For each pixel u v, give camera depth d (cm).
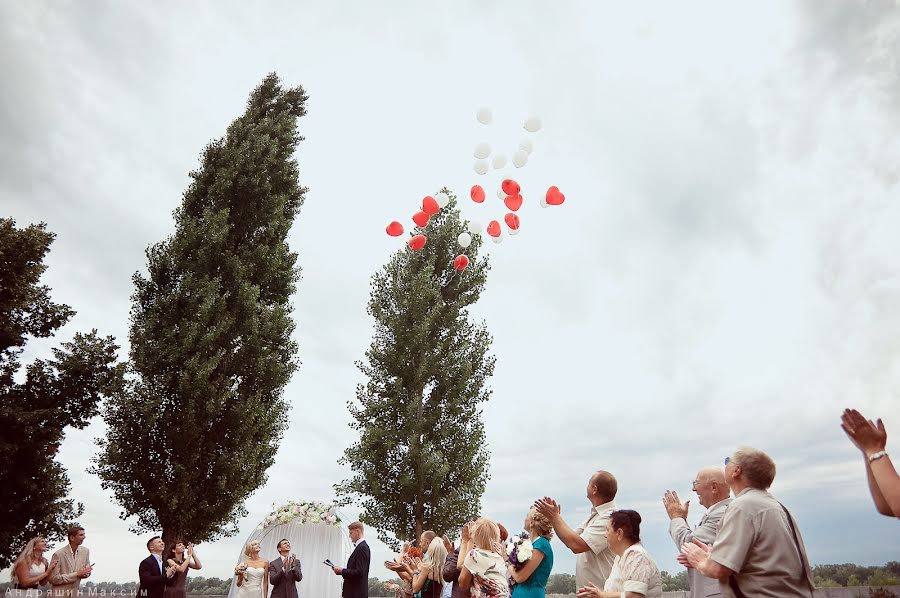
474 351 1914
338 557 1598
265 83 2309
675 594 1163
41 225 1797
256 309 1828
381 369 1905
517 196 1074
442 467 1689
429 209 1238
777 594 319
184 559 1079
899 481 282
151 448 1594
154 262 1802
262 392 1786
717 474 484
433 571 895
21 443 1541
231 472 1602
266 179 2036
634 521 439
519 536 540
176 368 1662
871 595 1034
